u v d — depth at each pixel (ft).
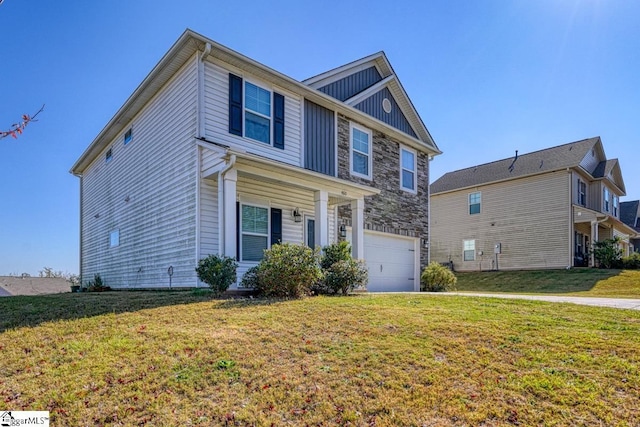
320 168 36.52
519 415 10.54
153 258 34.35
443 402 11.14
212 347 14.20
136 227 38.29
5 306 22.13
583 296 35.40
